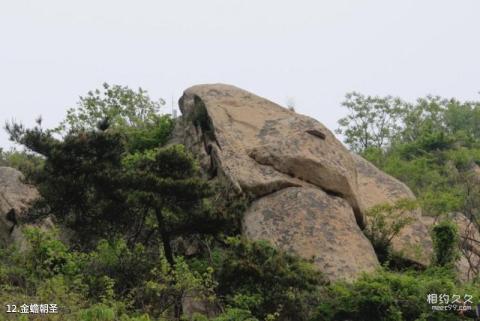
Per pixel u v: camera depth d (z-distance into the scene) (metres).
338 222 40.59
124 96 61.59
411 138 80.88
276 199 41.34
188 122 47.41
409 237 44.03
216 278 35.09
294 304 33.75
